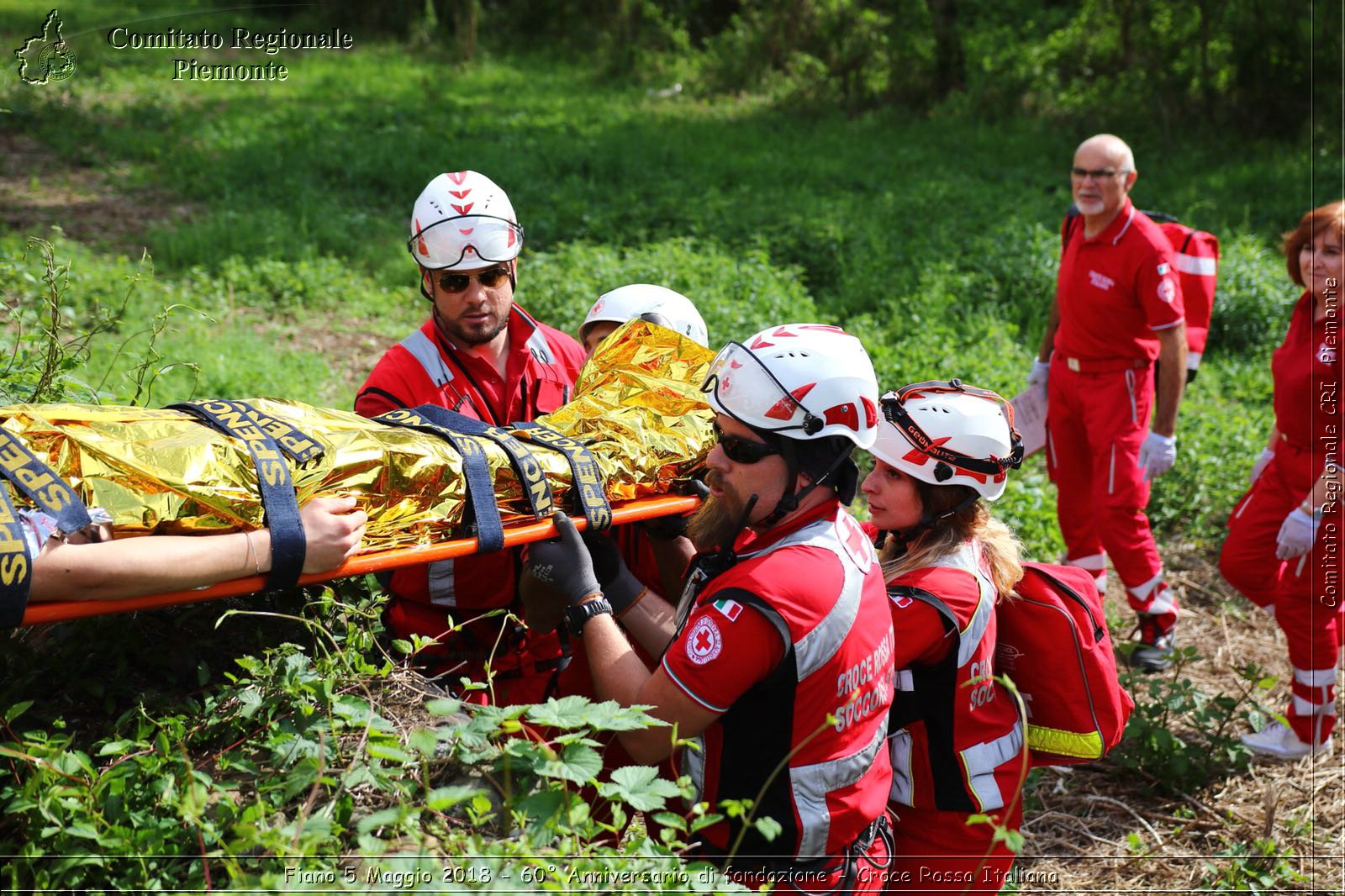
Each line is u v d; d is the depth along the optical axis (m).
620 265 9.27
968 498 2.76
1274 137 17.09
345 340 8.58
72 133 14.28
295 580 2.16
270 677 2.34
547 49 26.94
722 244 10.38
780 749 2.25
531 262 9.61
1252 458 6.95
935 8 20.23
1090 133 17.67
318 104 18.14
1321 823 4.17
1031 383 5.82
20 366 3.34
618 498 2.78
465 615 3.08
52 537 1.94
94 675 2.54
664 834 1.97
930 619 2.60
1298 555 4.39
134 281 3.76
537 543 2.50
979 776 2.69
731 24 26.33
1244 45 17.09
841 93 20.31
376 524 2.37
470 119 17.28
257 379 6.95
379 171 13.27
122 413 2.24
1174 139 17.06
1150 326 5.00
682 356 3.03
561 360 3.62
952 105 19.45
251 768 2.17
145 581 1.97
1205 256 5.36
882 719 2.40
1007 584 2.79
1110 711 2.87
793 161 15.16
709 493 2.57
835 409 2.30
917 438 2.74
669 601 3.12
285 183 12.48
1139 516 5.16
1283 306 9.21
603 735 2.85
